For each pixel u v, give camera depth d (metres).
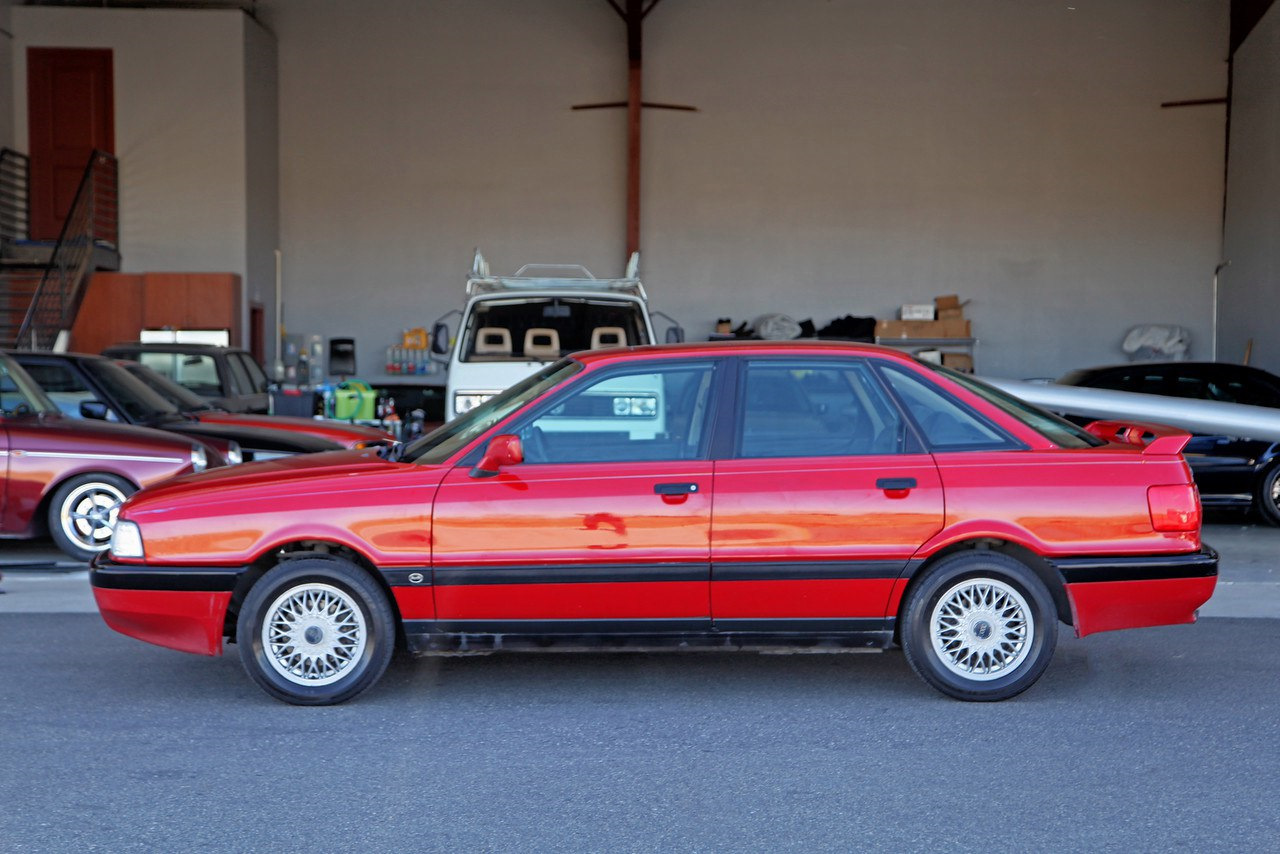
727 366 4.93
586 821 3.70
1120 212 19.75
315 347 19.89
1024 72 19.73
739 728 4.64
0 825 3.67
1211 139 19.59
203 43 18.25
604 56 19.84
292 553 4.86
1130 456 4.87
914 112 19.81
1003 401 5.09
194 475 5.24
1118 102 19.67
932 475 4.80
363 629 4.86
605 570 4.76
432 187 19.97
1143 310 19.78
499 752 4.36
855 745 4.43
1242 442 10.24
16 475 8.02
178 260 18.31
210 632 4.86
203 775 4.11
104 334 17.69
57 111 18.31
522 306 10.15
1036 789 3.97
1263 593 7.29
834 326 19.75
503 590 4.78
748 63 19.83
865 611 4.83
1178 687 5.21
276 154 19.81
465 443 4.92
